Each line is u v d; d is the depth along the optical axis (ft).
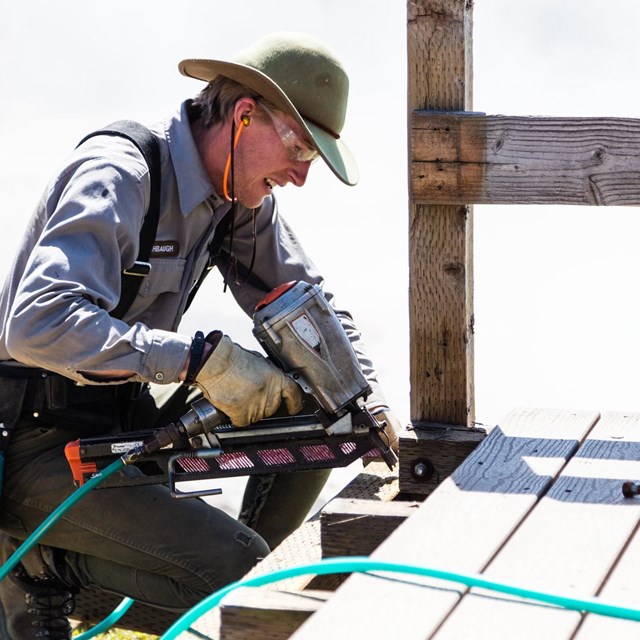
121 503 13.67
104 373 12.80
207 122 14.05
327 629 7.66
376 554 9.05
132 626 15.87
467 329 14.06
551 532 9.53
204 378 12.86
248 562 13.65
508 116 13.05
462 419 14.16
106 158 13.19
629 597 8.32
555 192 13.09
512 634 7.62
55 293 12.47
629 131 12.78
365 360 15.57
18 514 14.03
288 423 13.56
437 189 13.39
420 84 13.35
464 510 10.02
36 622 14.49
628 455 11.67
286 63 13.82
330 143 14.01
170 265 14.07
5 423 13.76
